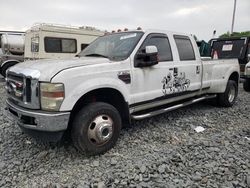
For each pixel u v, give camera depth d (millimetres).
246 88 9883
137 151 3984
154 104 4762
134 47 4363
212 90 6258
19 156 3871
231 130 4996
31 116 3461
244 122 5543
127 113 4234
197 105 7141
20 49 14508
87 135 3680
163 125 5242
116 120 3986
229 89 6727
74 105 3508
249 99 8188
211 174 3287
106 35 5320
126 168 3443
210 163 3559
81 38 12461
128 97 4164
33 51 11914
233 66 6883
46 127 3387
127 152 3951
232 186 3025
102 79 3781
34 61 4148
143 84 4410
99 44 5043
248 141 4391
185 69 5258
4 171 3447
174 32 5250
